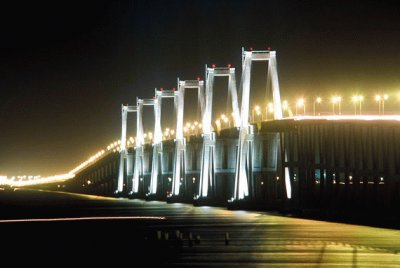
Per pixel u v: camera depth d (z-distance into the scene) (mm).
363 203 103438
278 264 46531
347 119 102125
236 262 47812
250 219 85688
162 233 69000
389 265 45438
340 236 62688
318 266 45406
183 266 46656
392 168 102750
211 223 80562
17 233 76000
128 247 58844
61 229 80688
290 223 77812
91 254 55031
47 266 49250
